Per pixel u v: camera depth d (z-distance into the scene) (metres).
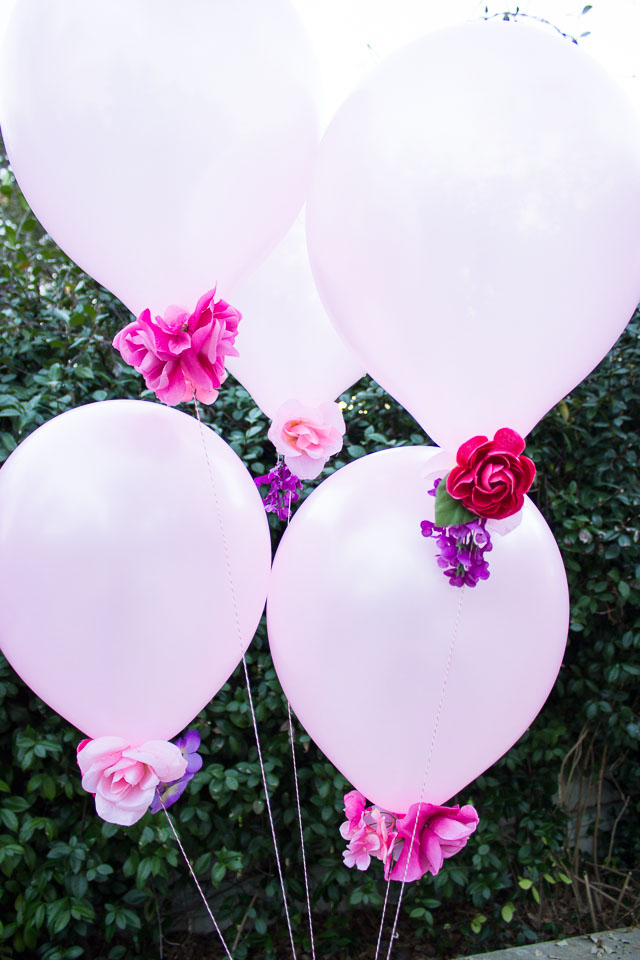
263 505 1.08
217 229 0.88
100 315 1.84
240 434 1.77
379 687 0.91
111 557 0.88
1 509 0.92
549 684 0.99
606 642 1.98
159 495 0.90
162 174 0.83
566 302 0.83
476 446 0.83
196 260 0.89
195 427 1.00
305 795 1.78
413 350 0.86
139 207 0.85
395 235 0.82
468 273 0.80
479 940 1.82
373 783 0.98
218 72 0.82
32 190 0.91
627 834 2.09
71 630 0.88
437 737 0.93
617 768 2.11
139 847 1.61
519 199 0.79
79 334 1.82
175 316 0.85
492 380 0.85
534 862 1.90
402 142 0.82
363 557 0.92
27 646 0.91
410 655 0.90
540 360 0.85
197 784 1.62
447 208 0.80
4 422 1.67
